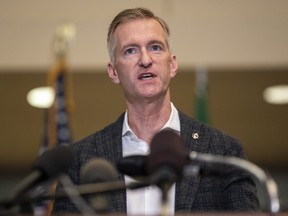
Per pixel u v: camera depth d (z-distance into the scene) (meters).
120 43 5.21
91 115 15.70
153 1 12.59
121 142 5.27
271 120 16.09
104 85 13.88
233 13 12.68
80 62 12.67
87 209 3.04
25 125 16.17
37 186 3.16
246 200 4.74
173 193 4.81
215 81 13.86
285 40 12.65
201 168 3.17
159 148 2.98
